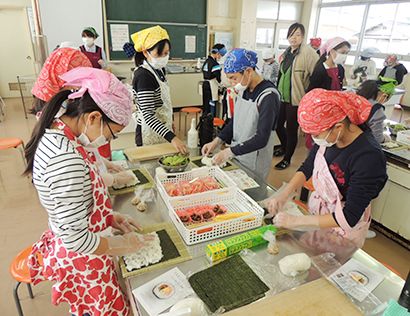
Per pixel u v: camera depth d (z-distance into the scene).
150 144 2.13
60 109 0.87
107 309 1.09
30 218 2.70
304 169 1.49
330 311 0.79
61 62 0.99
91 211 0.99
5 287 1.98
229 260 1.03
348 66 7.71
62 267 1.00
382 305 0.86
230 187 1.36
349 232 1.38
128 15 5.58
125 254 1.00
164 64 1.94
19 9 6.56
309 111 1.06
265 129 1.65
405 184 2.22
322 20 8.02
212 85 4.57
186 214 1.24
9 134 4.71
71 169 0.80
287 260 0.98
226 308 0.84
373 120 2.27
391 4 6.61
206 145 1.84
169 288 0.91
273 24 7.76
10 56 6.82
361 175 1.14
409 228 2.30
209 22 6.44
